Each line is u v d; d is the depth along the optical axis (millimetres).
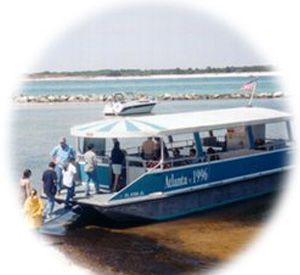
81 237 17891
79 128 21094
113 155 20469
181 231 18719
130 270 14961
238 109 25891
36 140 42500
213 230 18750
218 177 21672
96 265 15445
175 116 22766
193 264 15469
